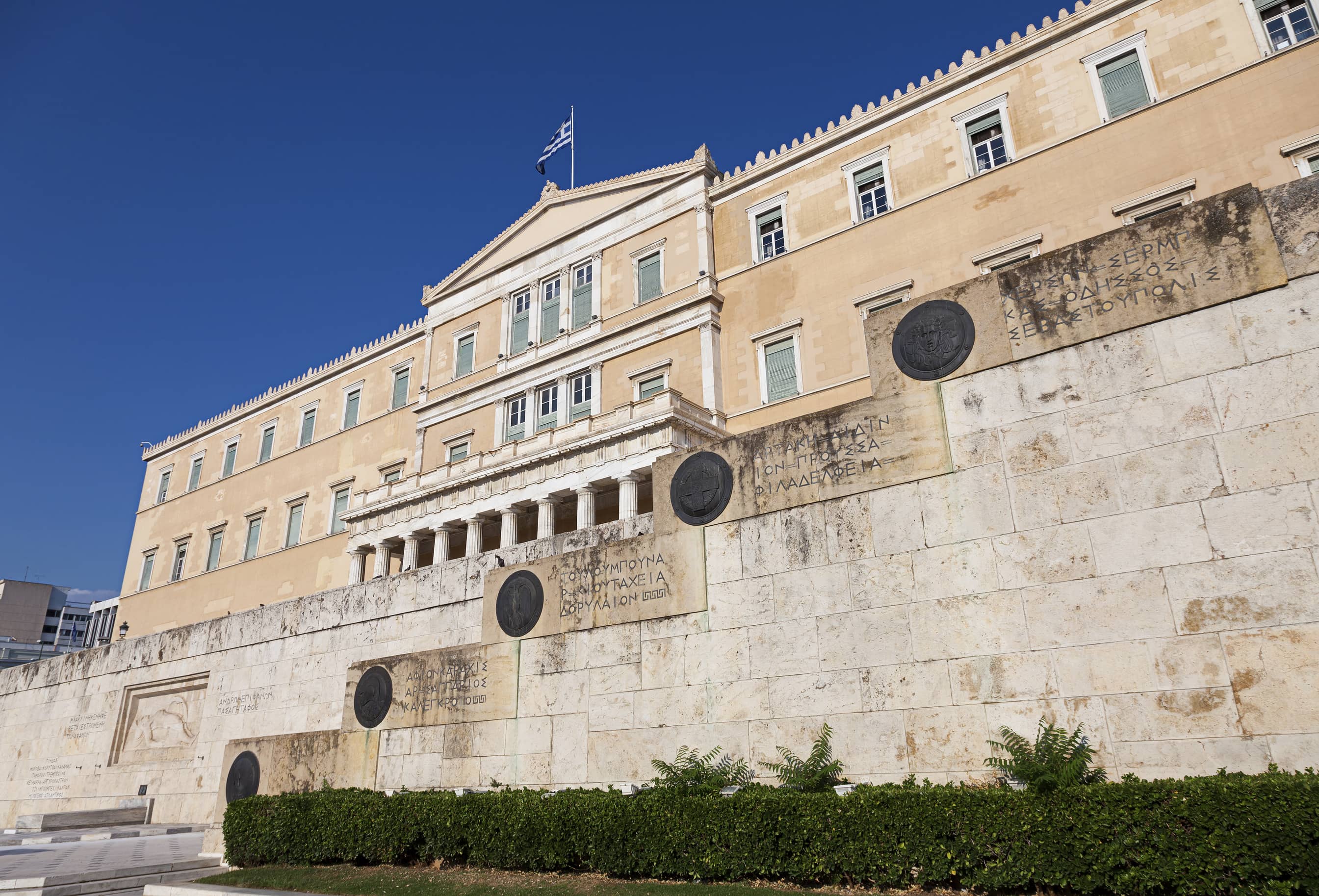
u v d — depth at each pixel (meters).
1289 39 28.89
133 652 36.69
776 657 13.70
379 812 15.88
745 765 13.45
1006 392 12.59
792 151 40.56
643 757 14.68
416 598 25.52
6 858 21.23
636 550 15.98
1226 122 29.11
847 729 12.64
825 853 10.58
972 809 9.82
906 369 13.64
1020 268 12.92
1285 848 8.01
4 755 42.53
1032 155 33.28
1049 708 11.07
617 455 35.47
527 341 48.56
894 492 13.21
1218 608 10.24
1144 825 8.78
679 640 14.90
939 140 36.28
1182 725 10.13
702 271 41.31
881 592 12.91
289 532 58.66
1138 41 31.67
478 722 17.27
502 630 17.56
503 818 13.96
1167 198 29.69
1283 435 10.35
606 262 46.19
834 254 38.03
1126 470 11.31
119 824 31.56
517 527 39.56
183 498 68.75
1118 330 11.86
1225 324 11.09
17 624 124.31
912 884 10.06
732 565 14.66
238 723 29.80
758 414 38.12
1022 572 11.75
